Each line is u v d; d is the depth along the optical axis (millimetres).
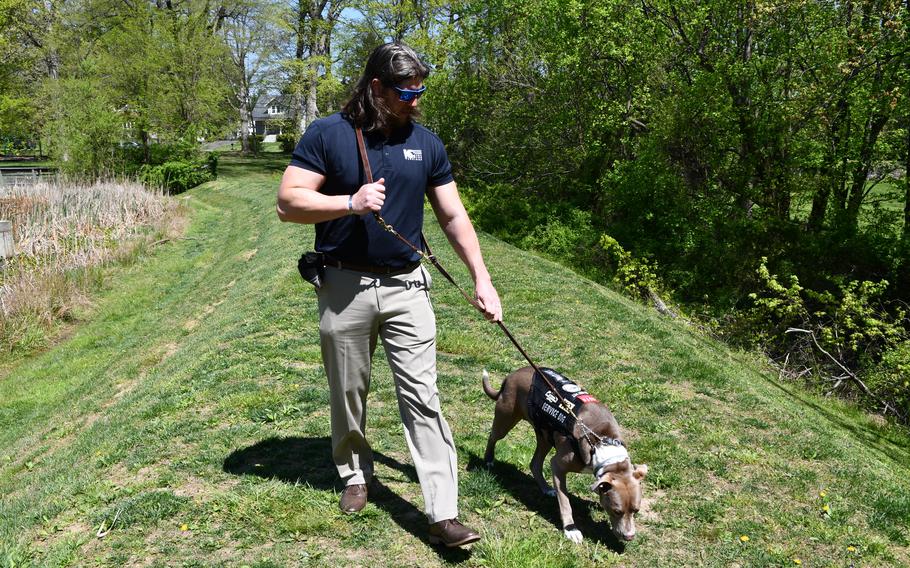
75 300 14688
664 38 21359
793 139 19453
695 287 20188
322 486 4176
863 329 14859
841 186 19750
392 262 3342
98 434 6094
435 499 3412
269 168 44875
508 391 4309
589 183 24578
